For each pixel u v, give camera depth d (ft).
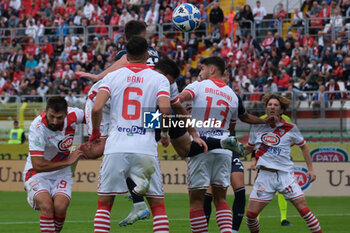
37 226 114.52
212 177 77.15
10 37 303.48
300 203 87.15
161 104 66.33
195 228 76.79
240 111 82.99
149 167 66.69
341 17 257.14
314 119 202.28
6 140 235.20
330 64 234.79
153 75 67.97
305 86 223.71
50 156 78.13
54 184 78.64
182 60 261.85
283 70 231.30
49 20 307.58
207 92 77.15
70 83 258.98
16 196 186.29
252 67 249.55
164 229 67.21
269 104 88.89
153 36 279.90
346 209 145.89
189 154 75.92
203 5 287.89
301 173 179.83
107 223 67.26
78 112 78.64
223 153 76.33
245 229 109.50
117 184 66.80
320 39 248.32
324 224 116.88
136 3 296.92
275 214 135.23
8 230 108.58
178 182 191.72
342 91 213.66
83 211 141.90
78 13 303.68
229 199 173.27
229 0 299.79
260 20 264.52
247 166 182.70
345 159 192.75
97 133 69.51
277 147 88.58
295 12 266.16
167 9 281.95
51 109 73.56
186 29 96.07
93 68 263.90
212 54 258.57
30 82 270.05
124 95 67.00
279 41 252.42
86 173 200.34
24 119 235.61
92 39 288.92
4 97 259.60
